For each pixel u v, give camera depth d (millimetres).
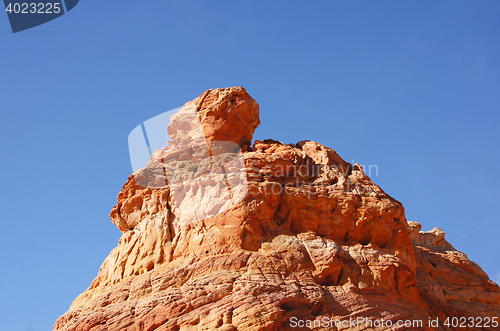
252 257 32094
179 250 34250
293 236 33812
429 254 43594
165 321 30469
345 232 35250
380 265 33688
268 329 28594
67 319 34500
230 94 40406
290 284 31109
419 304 35156
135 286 33438
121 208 38250
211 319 29422
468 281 41469
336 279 32562
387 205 36250
